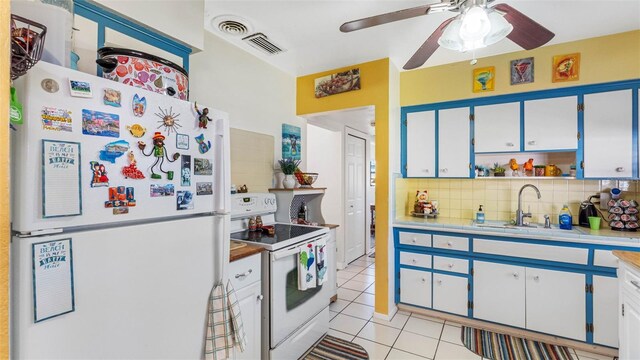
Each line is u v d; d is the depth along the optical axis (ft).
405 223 9.32
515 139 8.65
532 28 5.05
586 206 8.19
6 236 1.43
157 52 5.00
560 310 7.44
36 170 2.45
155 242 3.42
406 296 9.43
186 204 3.78
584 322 7.20
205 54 7.32
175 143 3.65
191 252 3.86
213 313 4.12
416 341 7.79
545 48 8.27
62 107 2.62
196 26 5.48
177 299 3.67
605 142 7.63
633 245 6.68
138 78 3.79
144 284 3.29
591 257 7.13
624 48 7.47
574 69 7.92
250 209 8.09
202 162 4.02
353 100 9.62
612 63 7.56
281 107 10.00
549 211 8.98
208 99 7.39
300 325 7.09
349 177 14.87
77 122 2.72
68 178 2.65
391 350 7.38
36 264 2.44
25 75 2.40
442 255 8.92
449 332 8.24
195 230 3.92
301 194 9.53
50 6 3.00
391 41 7.95
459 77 9.40
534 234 7.66
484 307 8.33
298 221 9.78
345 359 7.02
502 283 8.10
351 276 12.94
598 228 7.77
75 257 2.69
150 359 3.35
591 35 7.63
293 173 9.50
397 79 9.93
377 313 9.14
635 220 7.60
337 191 14.21
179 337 3.70
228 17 6.72
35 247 2.43
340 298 10.62
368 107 9.50
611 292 6.94
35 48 2.44
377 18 4.97
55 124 2.57
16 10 2.82
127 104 3.14
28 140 2.41
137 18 4.52
